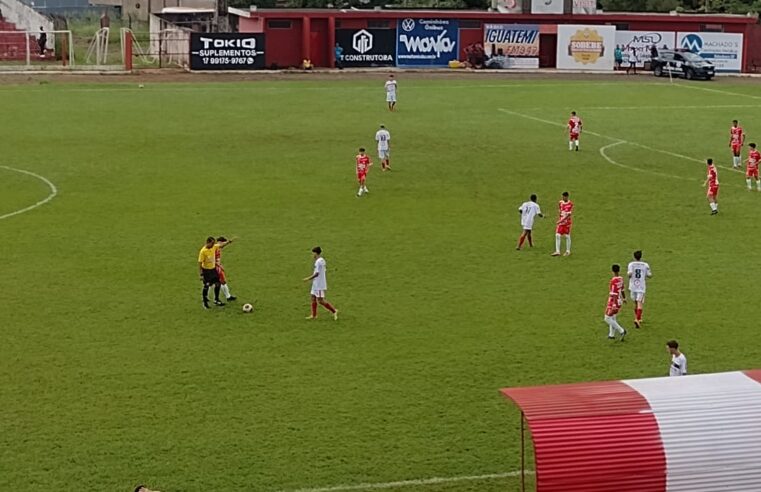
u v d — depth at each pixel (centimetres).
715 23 11856
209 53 10681
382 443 2688
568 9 11650
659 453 1934
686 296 3931
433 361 3256
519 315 3697
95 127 7212
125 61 10481
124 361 3228
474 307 3775
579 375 3152
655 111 8506
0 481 2462
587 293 3959
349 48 11256
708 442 1948
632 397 2047
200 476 2505
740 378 2131
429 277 4125
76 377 3095
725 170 6291
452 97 9075
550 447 1925
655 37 11719
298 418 2833
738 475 1942
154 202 5247
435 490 2452
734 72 11906
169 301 3800
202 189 5531
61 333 3456
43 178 5712
